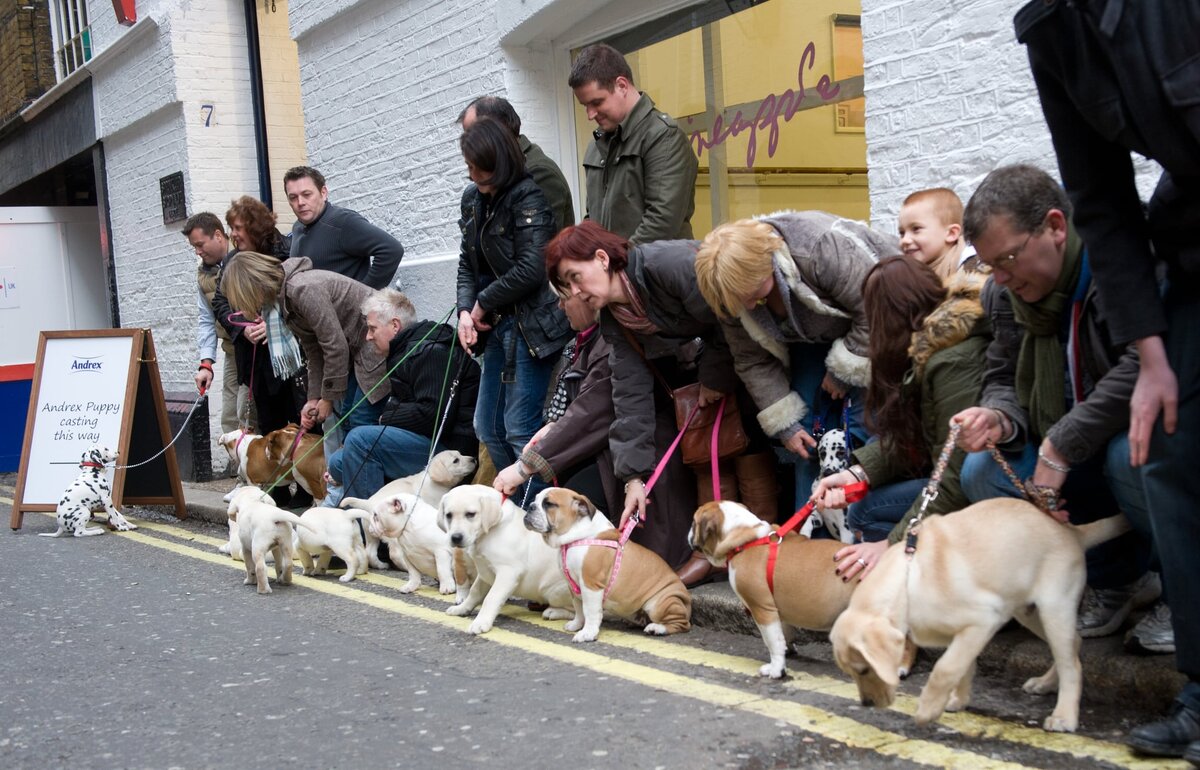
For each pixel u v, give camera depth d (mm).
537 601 5008
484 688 3957
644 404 4840
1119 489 3266
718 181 6734
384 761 3299
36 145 15078
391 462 6617
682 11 6781
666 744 3275
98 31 12766
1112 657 3406
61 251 13469
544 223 5785
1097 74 2693
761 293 4266
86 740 3656
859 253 4266
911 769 2984
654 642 4480
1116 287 2863
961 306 3740
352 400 7180
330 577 6293
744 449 4855
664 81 7016
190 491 9531
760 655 4203
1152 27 2576
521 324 5828
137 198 12352
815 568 3793
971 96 4859
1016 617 3373
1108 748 3043
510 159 5781
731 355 4742
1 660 4715
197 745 3543
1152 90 2607
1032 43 2789
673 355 5109
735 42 6488
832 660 4070
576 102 7664
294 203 7492
